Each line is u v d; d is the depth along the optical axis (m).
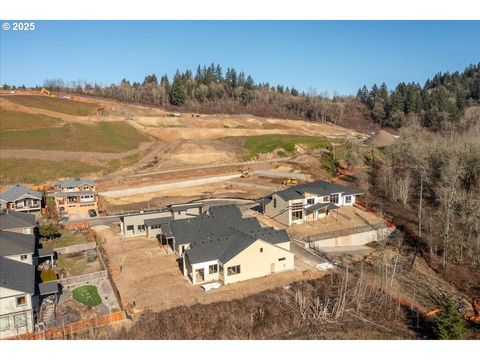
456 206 47.09
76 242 44.41
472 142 60.91
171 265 38.50
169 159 81.75
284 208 49.66
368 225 48.47
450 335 27.67
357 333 28.64
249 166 80.88
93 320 28.39
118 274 36.78
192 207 48.59
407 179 57.97
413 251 43.72
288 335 28.39
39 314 30.67
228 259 34.38
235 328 28.92
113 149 83.31
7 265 31.48
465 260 40.94
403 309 32.41
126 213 53.78
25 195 52.66
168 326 28.53
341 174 74.31
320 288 34.25
